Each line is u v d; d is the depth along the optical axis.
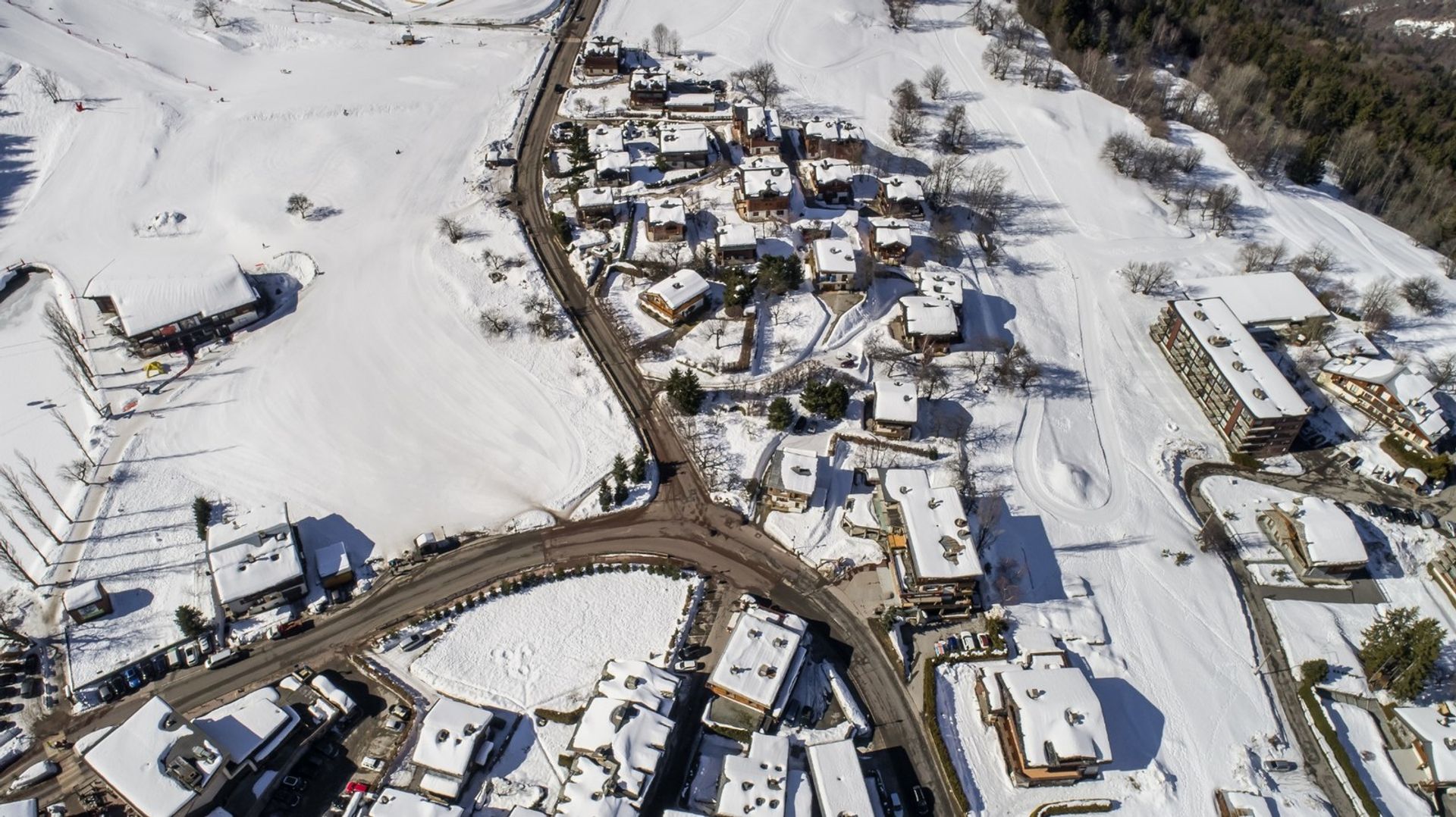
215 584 91.31
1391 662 83.56
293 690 84.06
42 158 153.00
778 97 169.00
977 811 76.19
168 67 173.00
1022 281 129.88
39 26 174.12
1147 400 113.62
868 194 145.25
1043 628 88.94
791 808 72.69
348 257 133.25
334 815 76.00
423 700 83.19
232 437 108.25
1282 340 120.12
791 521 97.94
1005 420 109.00
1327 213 144.38
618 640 87.56
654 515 99.25
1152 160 149.25
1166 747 80.62
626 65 177.12
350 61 178.75
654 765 74.31
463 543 97.00
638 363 116.25
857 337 119.50
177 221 141.25
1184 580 93.69
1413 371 114.38
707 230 136.00
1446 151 154.50
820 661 86.06
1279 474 105.12
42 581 93.81
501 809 76.06
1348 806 77.62
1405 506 101.44
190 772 73.38
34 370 117.62
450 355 117.88
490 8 195.88
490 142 156.62
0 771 79.44
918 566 87.25
